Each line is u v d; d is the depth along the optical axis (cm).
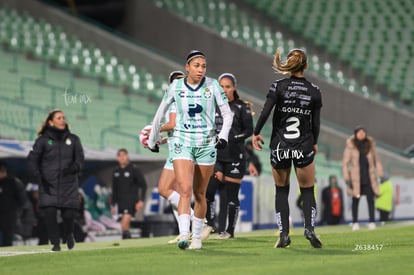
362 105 8006
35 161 3044
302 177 2433
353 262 2072
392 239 3045
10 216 4109
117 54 8588
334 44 8838
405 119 7881
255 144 2461
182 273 1881
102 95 7375
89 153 4772
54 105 6600
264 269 1925
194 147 2373
